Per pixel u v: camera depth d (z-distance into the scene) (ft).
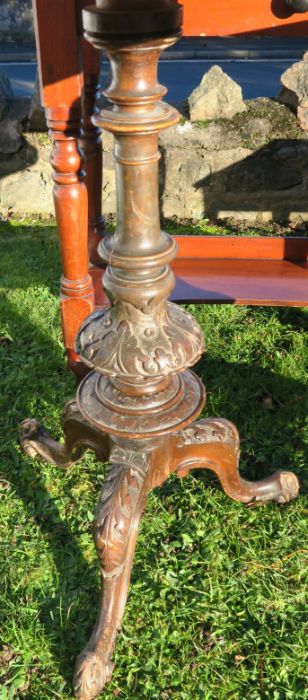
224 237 9.25
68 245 6.88
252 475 7.06
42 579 6.06
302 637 5.57
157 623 5.70
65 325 7.37
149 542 6.37
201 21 6.13
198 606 5.82
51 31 5.90
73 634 5.63
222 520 6.56
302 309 9.78
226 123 11.73
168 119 4.41
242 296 7.95
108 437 5.81
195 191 12.14
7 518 6.61
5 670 5.40
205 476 7.09
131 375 4.90
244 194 12.09
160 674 5.35
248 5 6.01
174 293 8.08
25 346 8.96
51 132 6.32
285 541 6.35
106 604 5.34
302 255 9.26
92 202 8.84
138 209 4.63
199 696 5.21
